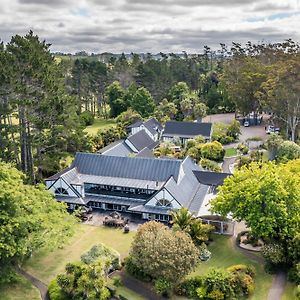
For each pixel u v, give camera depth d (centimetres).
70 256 5256
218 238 5659
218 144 9431
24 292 4481
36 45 7750
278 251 4775
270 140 8750
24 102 6850
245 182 5297
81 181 6731
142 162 6812
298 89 9812
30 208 4741
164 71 17488
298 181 5400
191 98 14175
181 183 6488
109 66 19625
